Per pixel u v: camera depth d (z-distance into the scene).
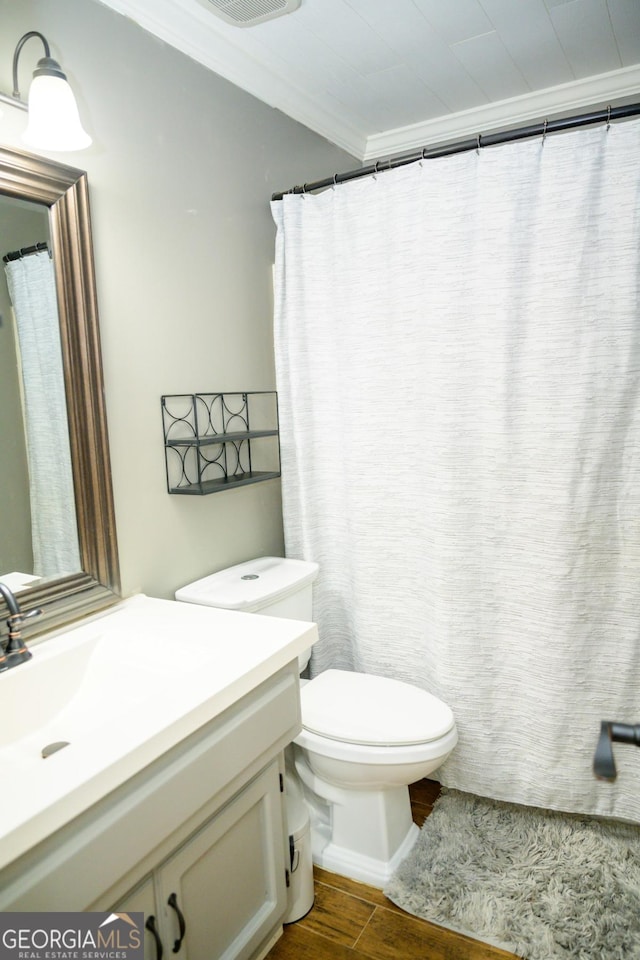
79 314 1.45
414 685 2.11
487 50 2.01
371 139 2.71
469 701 1.93
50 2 1.38
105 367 1.56
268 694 1.33
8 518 1.33
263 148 2.12
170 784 1.05
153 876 1.07
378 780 1.64
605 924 1.52
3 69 1.29
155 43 1.68
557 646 1.80
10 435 1.33
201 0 1.64
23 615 1.26
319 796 1.82
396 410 2.01
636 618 1.75
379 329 2.01
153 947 1.07
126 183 1.60
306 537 2.20
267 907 1.41
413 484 2.02
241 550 2.09
